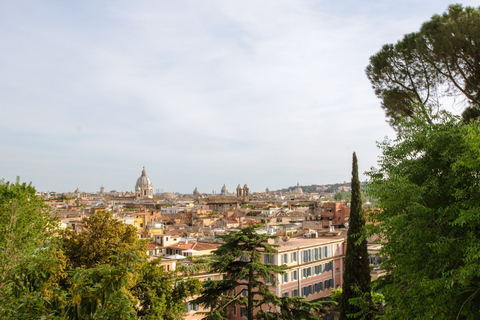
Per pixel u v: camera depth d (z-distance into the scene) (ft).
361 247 139.33
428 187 73.61
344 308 138.51
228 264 125.80
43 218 145.79
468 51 95.04
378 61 113.39
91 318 42.52
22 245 128.16
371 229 79.20
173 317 163.22
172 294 167.32
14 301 43.11
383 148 84.89
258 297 217.36
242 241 126.00
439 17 99.30
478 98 99.60
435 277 67.36
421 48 102.06
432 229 68.85
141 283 157.17
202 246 284.41
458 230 68.03
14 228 128.57
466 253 63.46
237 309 220.64
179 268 184.75
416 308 68.03
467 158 65.57
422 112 82.99
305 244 249.55
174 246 288.30
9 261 108.68
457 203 67.67
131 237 165.07
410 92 110.52
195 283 171.01
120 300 43.52
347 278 138.92
